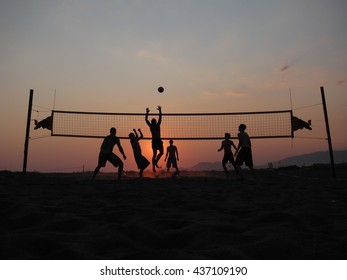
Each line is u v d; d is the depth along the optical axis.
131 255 1.75
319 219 2.76
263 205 3.59
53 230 2.36
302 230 2.33
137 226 2.37
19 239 1.94
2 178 7.12
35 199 3.91
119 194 4.39
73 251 1.77
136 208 3.28
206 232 2.18
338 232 2.26
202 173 11.80
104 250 1.91
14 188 5.16
